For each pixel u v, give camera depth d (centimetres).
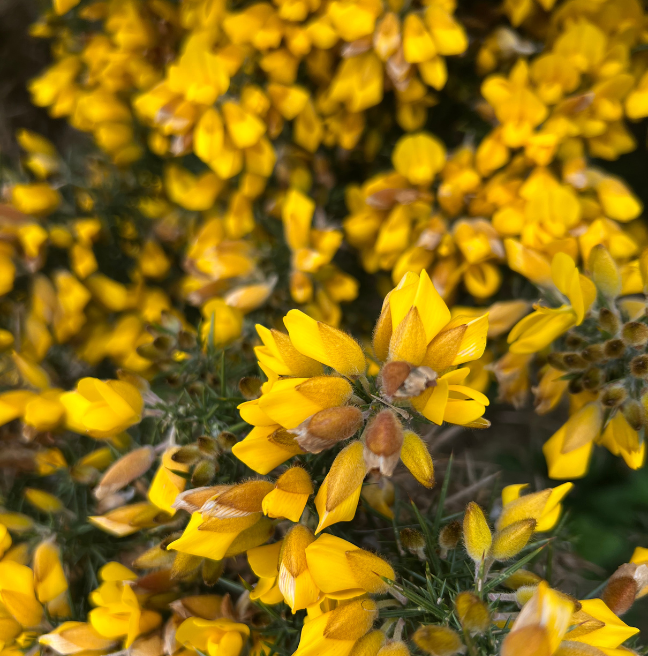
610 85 22
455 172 23
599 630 14
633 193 29
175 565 16
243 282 26
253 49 25
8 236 24
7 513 20
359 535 19
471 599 13
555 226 22
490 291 23
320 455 16
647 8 24
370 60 23
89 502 22
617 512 27
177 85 23
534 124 22
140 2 27
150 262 29
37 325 25
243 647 17
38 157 28
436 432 26
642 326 17
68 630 17
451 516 18
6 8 36
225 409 19
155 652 17
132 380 19
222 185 26
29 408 20
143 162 30
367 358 16
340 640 14
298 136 26
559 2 24
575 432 19
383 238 24
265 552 16
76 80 30
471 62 26
